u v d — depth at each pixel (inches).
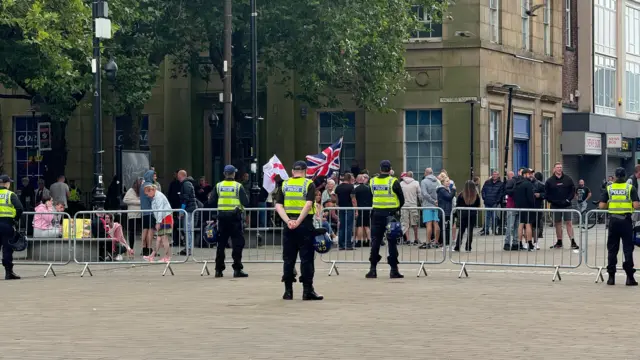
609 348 483.2
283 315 598.2
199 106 1729.8
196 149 1731.1
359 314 602.9
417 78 1652.3
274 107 1683.1
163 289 746.8
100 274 879.7
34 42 1133.7
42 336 522.3
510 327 551.5
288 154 1685.5
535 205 1198.9
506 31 1724.9
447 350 476.4
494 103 1679.4
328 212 1029.8
